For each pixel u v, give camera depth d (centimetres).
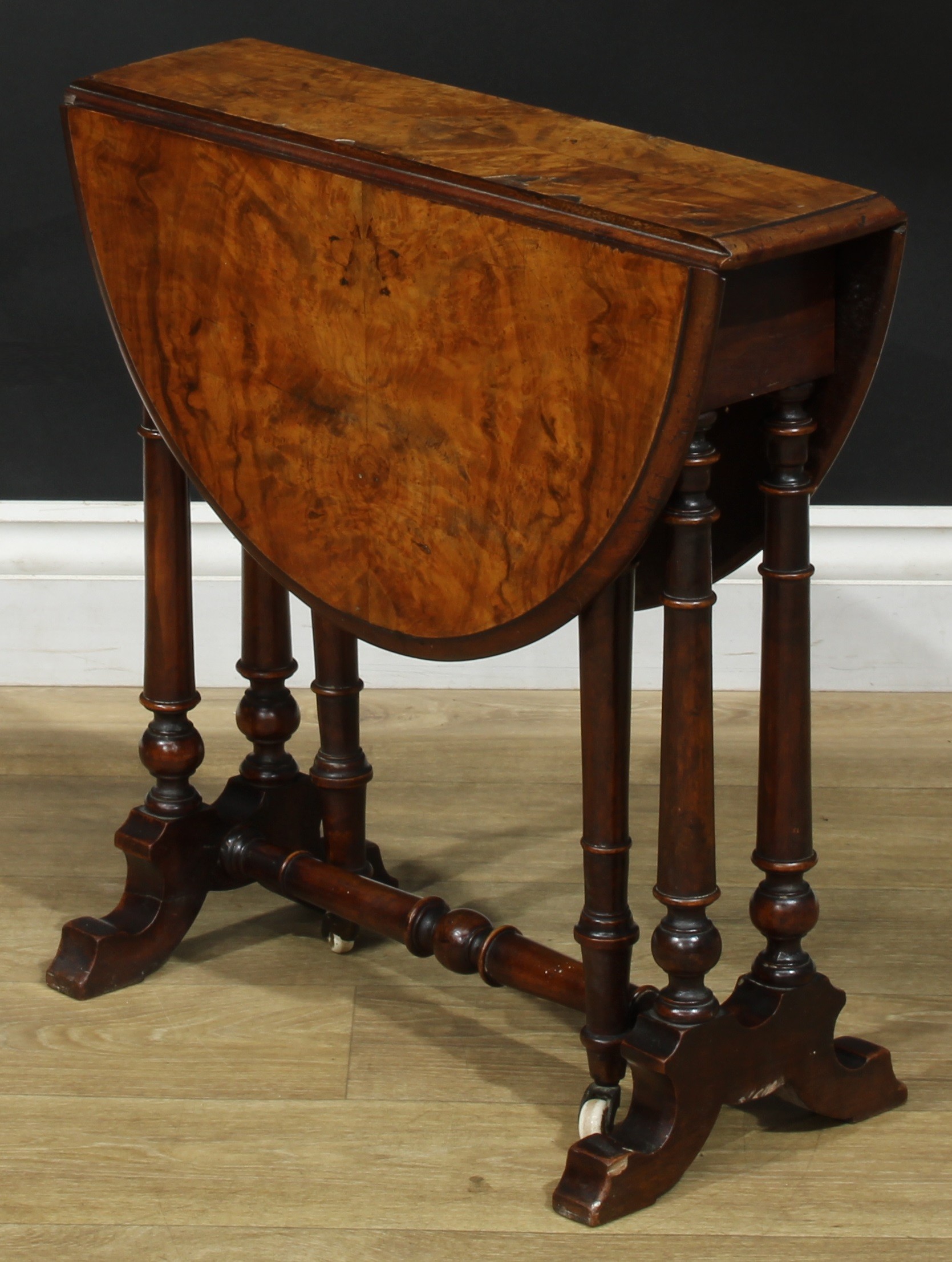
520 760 285
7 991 215
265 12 292
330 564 187
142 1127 188
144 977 219
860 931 231
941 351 300
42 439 307
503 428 163
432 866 249
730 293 151
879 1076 191
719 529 187
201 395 193
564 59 293
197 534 307
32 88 292
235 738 292
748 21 288
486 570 170
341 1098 194
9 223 296
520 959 196
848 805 268
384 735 294
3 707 303
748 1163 183
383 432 175
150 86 192
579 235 150
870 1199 177
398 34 293
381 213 166
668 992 176
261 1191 177
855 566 305
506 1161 183
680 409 148
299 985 218
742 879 245
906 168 294
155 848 216
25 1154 183
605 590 165
